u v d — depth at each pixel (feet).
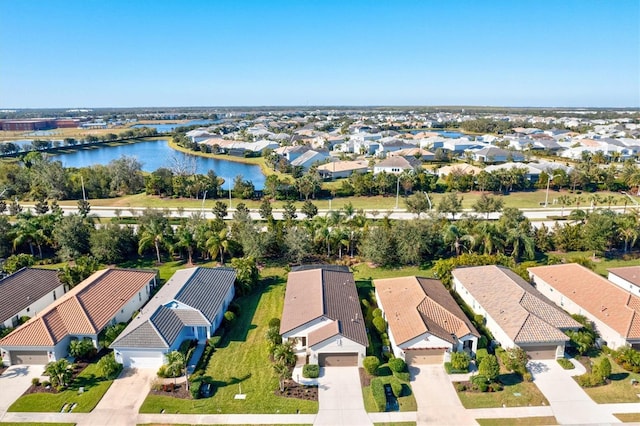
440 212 276.41
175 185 367.66
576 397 117.19
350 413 111.75
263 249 210.59
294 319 142.31
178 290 152.76
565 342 134.10
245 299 177.37
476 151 521.65
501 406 114.11
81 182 373.81
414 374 127.75
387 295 163.12
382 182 363.35
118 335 139.64
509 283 160.56
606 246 220.23
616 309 144.46
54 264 215.72
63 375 121.39
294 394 118.93
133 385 123.24
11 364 133.80
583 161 461.78
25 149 641.81
